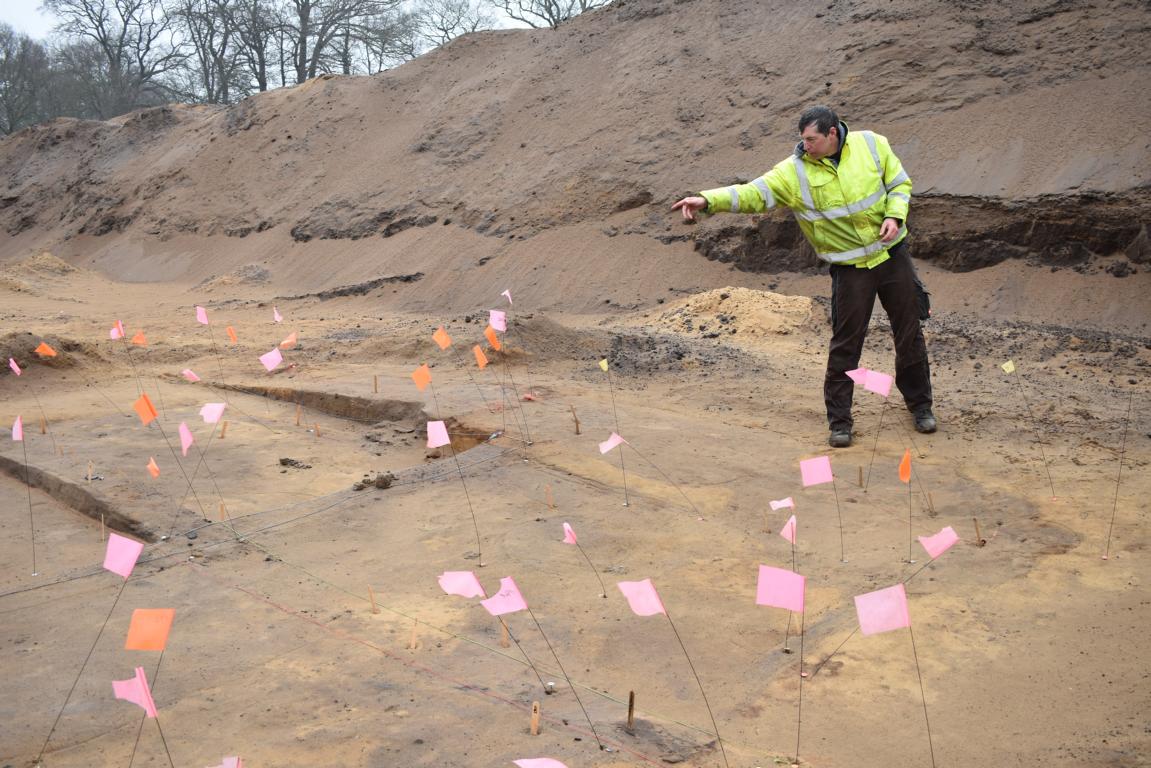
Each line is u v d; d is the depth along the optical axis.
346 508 6.20
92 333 17.84
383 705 3.74
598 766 3.29
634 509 6.00
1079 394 8.70
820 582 4.87
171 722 3.66
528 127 27.83
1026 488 6.14
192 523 6.11
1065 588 4.63
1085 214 16.95
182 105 42.62
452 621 4.51
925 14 22.36
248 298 25.81
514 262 23.36
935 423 7.59
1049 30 20.50
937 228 18.41
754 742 3.47
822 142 6.93
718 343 13.15
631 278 21.39
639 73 26.75
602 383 10.02
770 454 7.13
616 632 4.36
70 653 4.28
